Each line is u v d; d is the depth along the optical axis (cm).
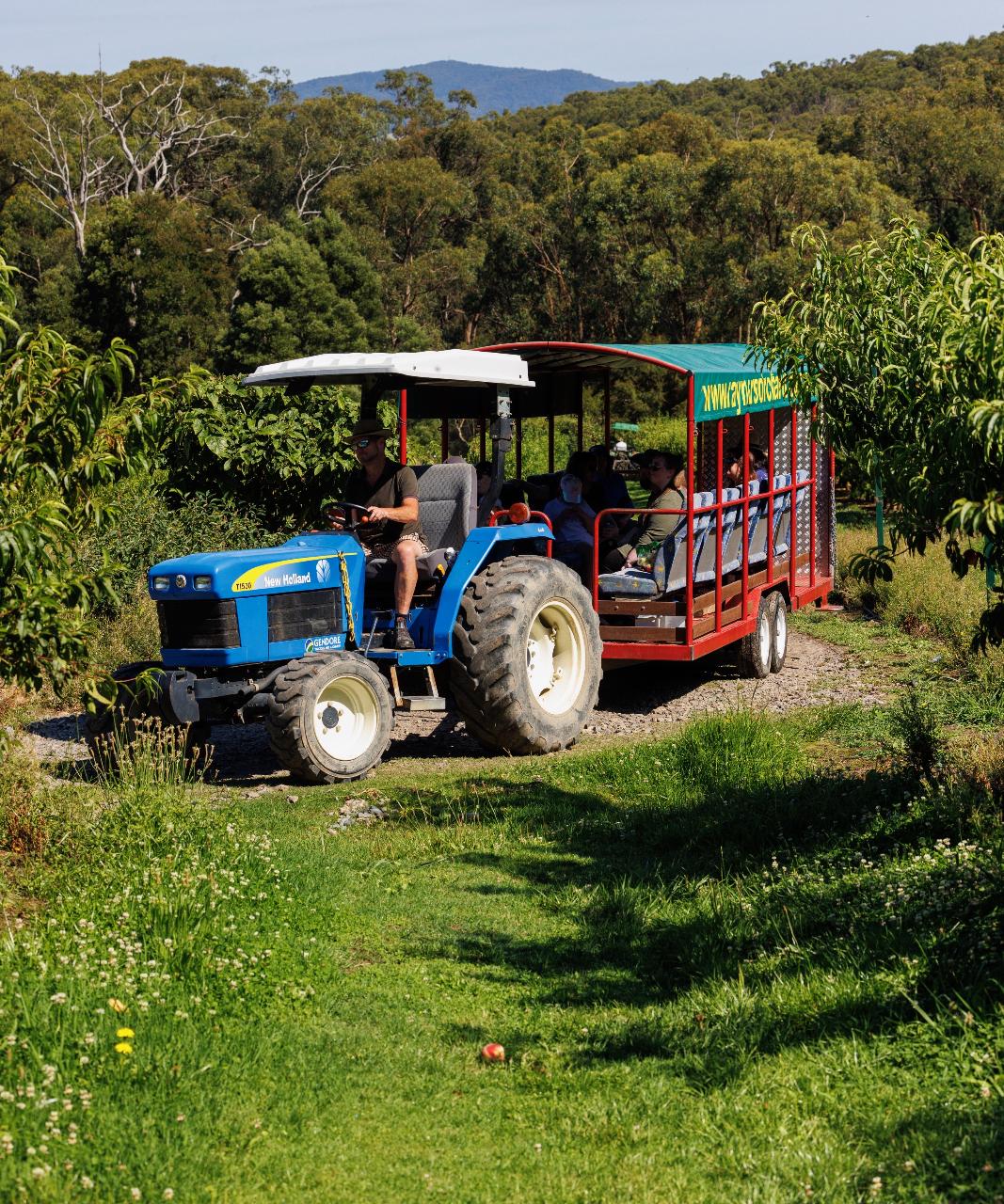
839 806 758
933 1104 419
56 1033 448
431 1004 538
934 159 5688
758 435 1338
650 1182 397
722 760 870
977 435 497
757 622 1232
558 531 1168
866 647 1365
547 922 634
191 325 5150
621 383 3803
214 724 1041
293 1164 407
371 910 643
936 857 635
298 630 910
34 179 6738
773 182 4531
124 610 1220
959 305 541
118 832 662
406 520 953
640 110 12588
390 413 1605
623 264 5175
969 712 1007
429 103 10062
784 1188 386
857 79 14675
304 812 812
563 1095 458
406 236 7100
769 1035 487
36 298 5906
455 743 1029
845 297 612
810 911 601
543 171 6122
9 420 521
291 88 9725
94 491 553
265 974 537
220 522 1444
